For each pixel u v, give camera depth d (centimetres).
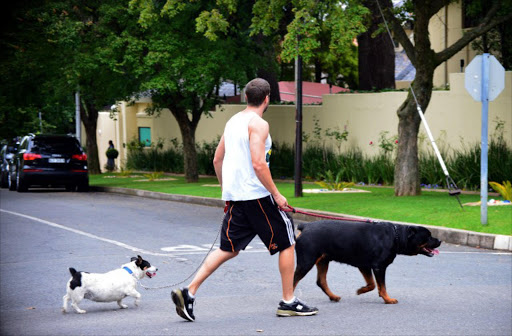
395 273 891
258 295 775
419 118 1659
